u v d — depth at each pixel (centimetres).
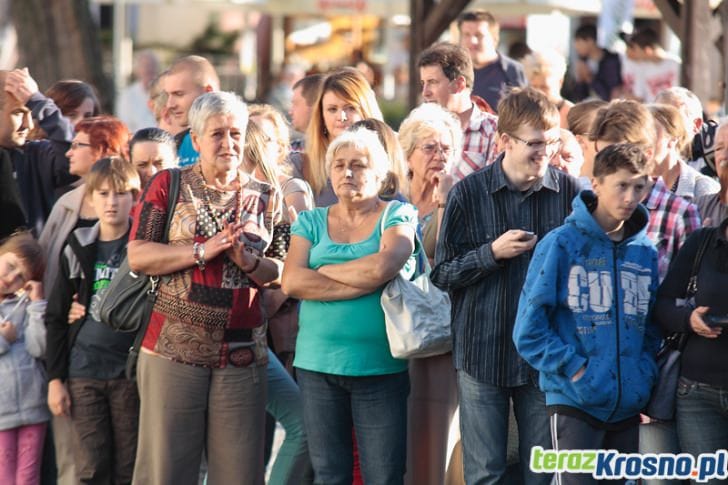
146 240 1521
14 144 1877
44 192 1911
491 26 2656
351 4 4925
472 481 1540
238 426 1542
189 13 6869
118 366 1667
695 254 1480
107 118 1892
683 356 1485
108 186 1670
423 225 1778
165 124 2048
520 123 1499
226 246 1489
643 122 1573
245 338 1542
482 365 1523
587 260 1459
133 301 1539
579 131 1909
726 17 2606
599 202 1462
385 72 5572
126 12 6275
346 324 1550
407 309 1546
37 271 1719
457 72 2059
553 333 1451
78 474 1683
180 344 1514
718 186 1773
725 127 1678
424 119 1827
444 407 1622
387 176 1702
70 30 3700
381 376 1569
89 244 1681
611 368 1447
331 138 1873
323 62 5550
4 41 5253
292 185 1811
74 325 1675
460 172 2034
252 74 6488
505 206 1539
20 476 1709
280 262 1605
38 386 1716
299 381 1595
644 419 1542
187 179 1541
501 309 1521
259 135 1761
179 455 1525
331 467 1578
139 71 3938
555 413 1466
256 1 5053
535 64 2469
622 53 3691
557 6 4491
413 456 1636
